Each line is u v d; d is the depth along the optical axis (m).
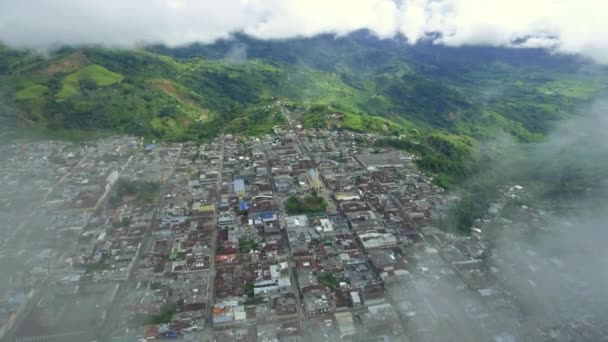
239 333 180.12
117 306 198.75
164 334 179.62
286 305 194.12
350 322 185.88
